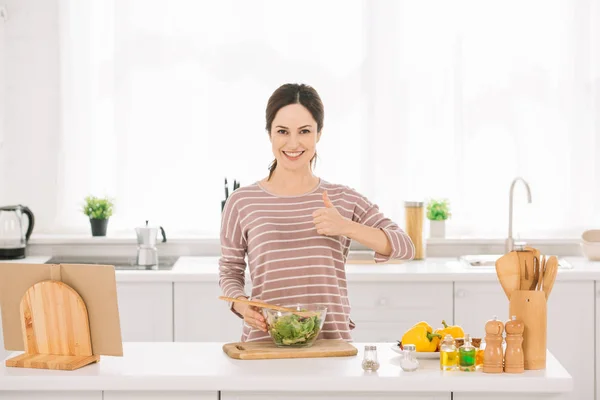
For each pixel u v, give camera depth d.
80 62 5.48
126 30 5.46
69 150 5.50
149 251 5.10
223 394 2.65
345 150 5.52
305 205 3.08
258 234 3.04
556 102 5.54
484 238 5.48
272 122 3.01
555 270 2.71
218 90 5.51
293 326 2.84
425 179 5.54
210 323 4.82
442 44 5.50
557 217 5.57
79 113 5.50
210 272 4.81
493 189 5.55
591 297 4.87
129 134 5.48
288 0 5.49
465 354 2.68
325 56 5.51
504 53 5.52
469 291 4.82
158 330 4.81
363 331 4.84
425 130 5.53
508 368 2.66
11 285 2.84
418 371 2.67
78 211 5.54
